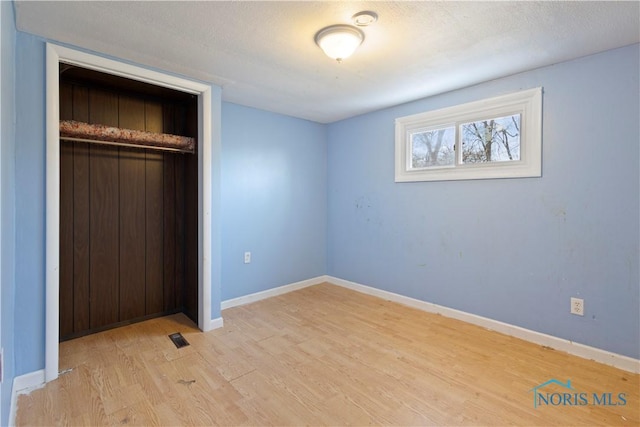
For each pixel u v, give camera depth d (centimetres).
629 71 213
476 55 227
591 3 166
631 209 214
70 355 230
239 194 348
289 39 204
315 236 426
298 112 376
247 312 323
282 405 179
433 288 323
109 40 204
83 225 260
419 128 333
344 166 412
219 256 285
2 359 139
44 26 186
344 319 304
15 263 188
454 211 305
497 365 221
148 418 168
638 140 211
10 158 173
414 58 232
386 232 365
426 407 178
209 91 275
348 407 178
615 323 220
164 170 306
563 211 241
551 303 248
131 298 288
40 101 197
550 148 246
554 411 175
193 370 213
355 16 178
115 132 251
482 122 288
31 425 162
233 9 171
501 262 274
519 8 171
